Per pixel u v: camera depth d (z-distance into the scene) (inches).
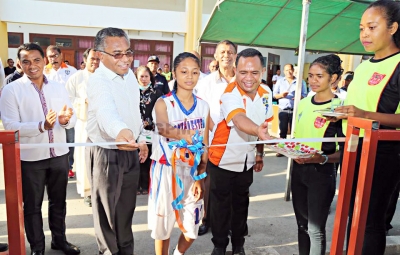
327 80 90.0
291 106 262.1
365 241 81.4
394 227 141.7
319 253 89.7
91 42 562.9
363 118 64.9
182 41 586.2
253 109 98.3
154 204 88.7
